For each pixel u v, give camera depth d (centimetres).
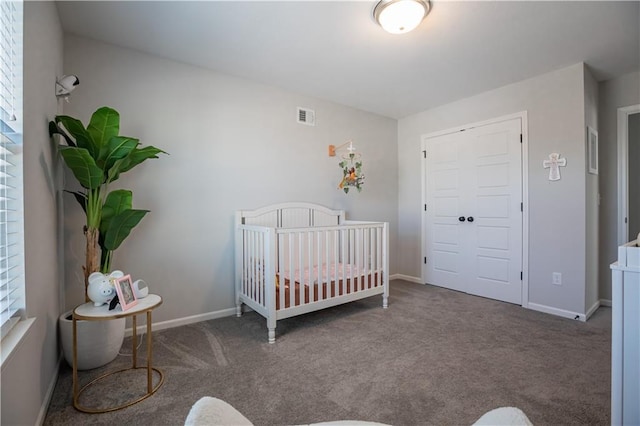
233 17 211
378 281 324
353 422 105
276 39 240
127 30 227
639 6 200
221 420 82
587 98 291
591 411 155
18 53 129
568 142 291
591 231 299
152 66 262
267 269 241
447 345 233
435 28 225
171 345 234
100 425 148
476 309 316
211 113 291
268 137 327
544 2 196
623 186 317
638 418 117
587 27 225
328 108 378
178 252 275
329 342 239
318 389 176
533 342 237
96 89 239
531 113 316
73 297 227
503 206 340
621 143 316
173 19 213
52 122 177
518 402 163
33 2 146
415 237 434
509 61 278
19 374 119
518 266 328
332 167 381
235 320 288
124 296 170
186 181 278
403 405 162
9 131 126
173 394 172
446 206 396
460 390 175
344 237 298
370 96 363
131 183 253
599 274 327
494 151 346
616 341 122
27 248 135
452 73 302
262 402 165
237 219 299
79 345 190
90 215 201
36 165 150
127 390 175
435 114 406
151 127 262
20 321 130
